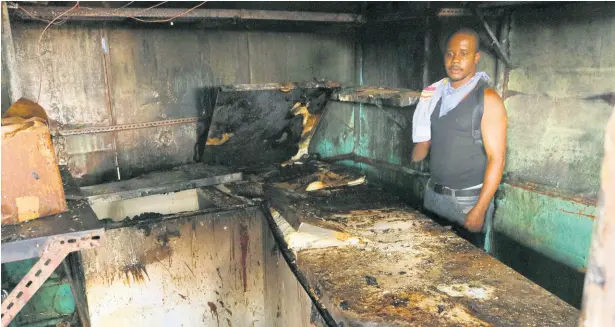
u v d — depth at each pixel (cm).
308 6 312
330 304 167
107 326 252
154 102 316
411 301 162
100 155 305
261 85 299
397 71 329
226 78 336
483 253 201
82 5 256
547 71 234
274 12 304
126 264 249
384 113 342
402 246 209
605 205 48
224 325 286
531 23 238
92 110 296
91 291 245
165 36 308
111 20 279
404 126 323
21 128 169
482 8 242
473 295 165
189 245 263
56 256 159
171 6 277
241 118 312
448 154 236
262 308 295
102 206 302
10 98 229
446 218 250
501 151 219
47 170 175
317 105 337
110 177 312
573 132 225
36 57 272
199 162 342
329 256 201
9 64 227
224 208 270
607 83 207
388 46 334
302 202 270
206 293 275
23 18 252
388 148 347
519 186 258
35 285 158
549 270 246
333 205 265
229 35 329
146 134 318
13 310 156
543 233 247
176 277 263
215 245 270
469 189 237
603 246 48
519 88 252
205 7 284
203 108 334
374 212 253
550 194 239
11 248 152
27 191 171
